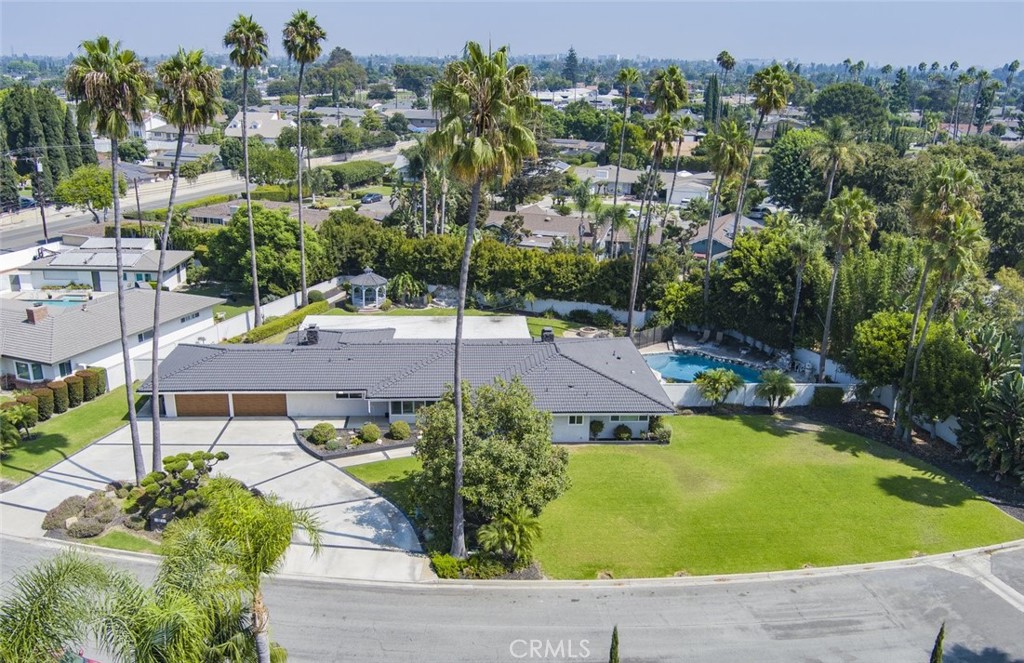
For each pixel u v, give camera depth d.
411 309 68.19
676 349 61.59
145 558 29.94
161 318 53.62
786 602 28.09
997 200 75.31
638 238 59.81
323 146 154.88
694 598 28.22
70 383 44.81
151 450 39.75
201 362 44.84
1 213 100.19
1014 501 36.41
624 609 27.44
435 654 24.77
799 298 57.19
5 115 106.69
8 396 45.34
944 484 38.09
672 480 37.91
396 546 31.33
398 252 71.19
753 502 35.78
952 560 31.20
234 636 18.20
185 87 33.25
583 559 30.64
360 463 38.88
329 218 78.19
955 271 39.00
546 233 96.88
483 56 24.70
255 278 59.81
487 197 104.25
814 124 175.50
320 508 34.25
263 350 45.91
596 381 43.38
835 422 46.62
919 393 41.91
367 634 25.69
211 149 152.62
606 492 36.41
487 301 69.50
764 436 44.09
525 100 25.59
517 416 30.88
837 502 35.94
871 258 52.69
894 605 28.03
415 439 41.59
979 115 196.88
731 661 24.81
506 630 26.08
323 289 71.00
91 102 30.39
